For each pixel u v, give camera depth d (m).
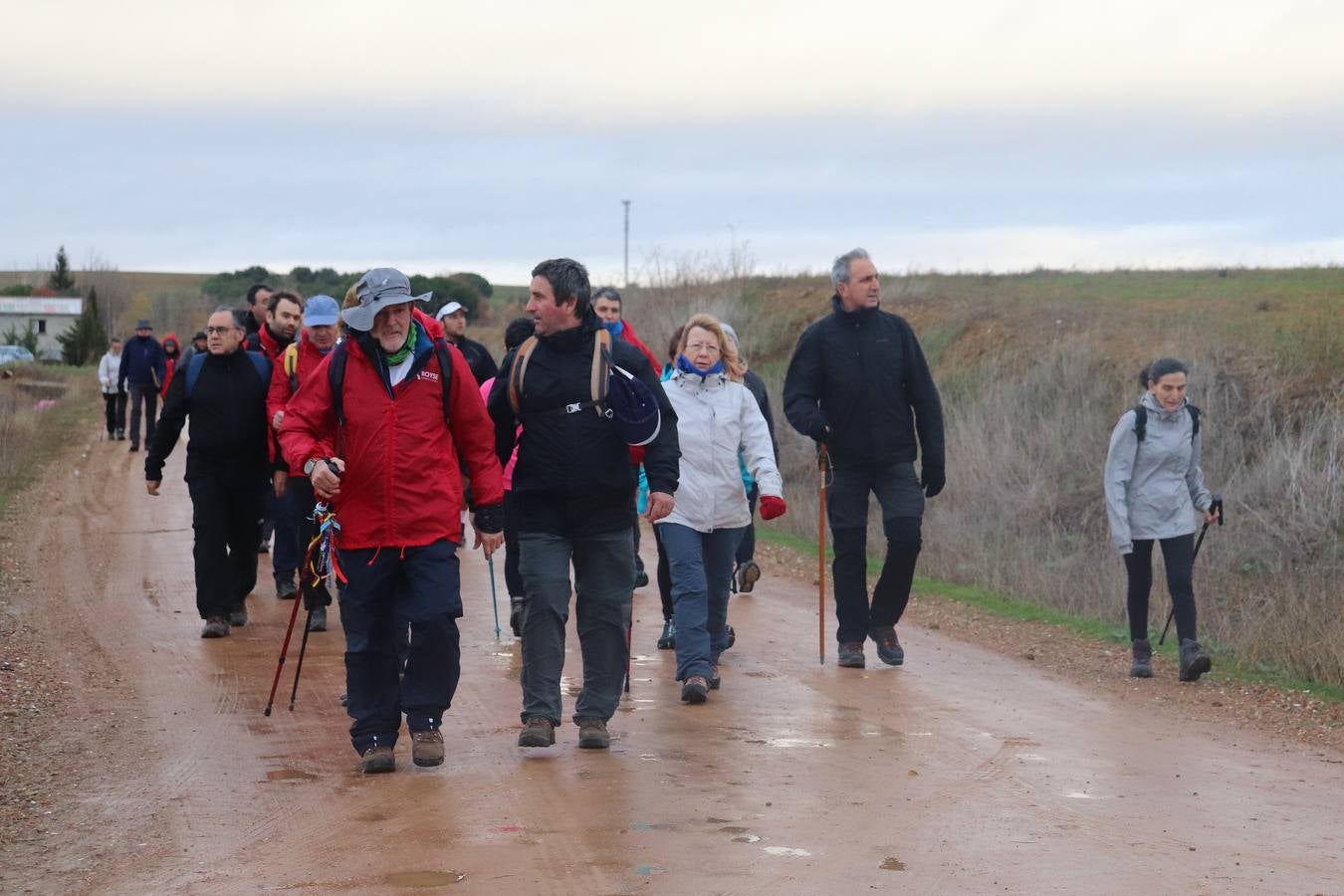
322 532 6.57
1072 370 19.14
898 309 26.33
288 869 5.01
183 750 6.85
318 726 7.37
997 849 5.36
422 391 6.39
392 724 6.48
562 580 6.82
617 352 6.80
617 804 5.86
